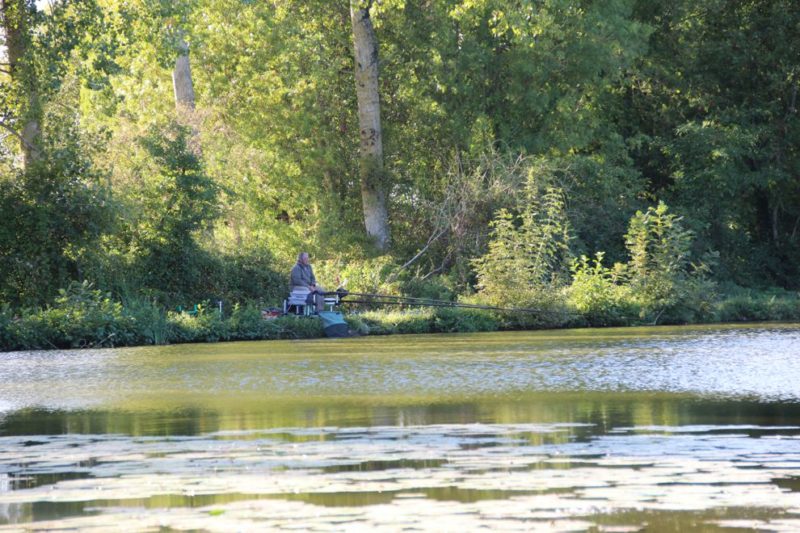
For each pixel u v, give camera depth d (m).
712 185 142.88
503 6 113.81
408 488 18.70
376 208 124.50
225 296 95.88
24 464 22.09
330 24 134.50
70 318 72.94
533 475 19.77
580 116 133.62
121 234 92.25
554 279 97.69
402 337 76.62
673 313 96.19
